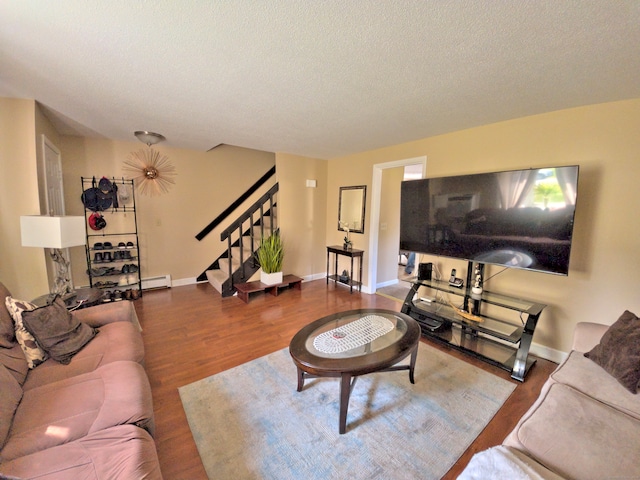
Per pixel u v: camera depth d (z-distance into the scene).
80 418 1.21
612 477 1.03
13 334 1.62
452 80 1.88
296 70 1.80
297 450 1.57
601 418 1.28
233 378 2.21
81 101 2.41
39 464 1.00
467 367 2.41
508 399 2.02
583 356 1.79
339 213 4.96
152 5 1.22
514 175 2.35
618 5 1.14
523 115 2.54
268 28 1.37
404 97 2.18
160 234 4.50
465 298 2.89
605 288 2.25
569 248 2.11
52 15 1.29
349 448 1.59
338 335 2.03
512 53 1.54
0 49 1.59
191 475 1.42
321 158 5.02
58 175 3.43
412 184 3.18
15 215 2.46
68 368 1.59
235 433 1.69
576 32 1.33
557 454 1.14
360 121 2.79
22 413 1.22
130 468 0.99
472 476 1.04
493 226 2.52
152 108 2.55
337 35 1.41
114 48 1.58
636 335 1.55
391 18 1.27
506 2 1.15
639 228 2.08
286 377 2.24
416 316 3.13
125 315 2.29
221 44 1.52
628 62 1.58
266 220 5.61
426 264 3.24
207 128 3.16
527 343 2.28
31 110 2.43
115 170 4.05
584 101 2.17
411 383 2.18
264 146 4.07
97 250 3.95
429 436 1.67
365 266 4.50
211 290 4.51
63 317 1.84
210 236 5.00
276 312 3.59
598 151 2.21
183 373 2.28
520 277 2.70
